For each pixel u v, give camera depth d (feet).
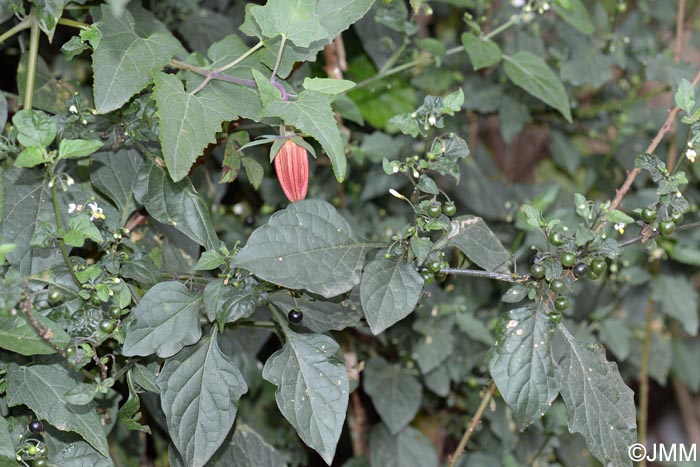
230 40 3.15
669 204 3.03
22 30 3.31
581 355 3.06
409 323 3.89
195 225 3.14
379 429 3.96
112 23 3.05
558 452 4.14
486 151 4.82
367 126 4.09
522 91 4.29
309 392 3.04
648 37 4.44
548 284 3.04
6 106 3.13
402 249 3.03
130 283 3.21
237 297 3.01
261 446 3.41
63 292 3.01
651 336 4.42
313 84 3.01
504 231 4.18
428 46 3.60
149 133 3.14
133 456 3.75
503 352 3.00
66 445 3.14
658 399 5.65
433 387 3.93
